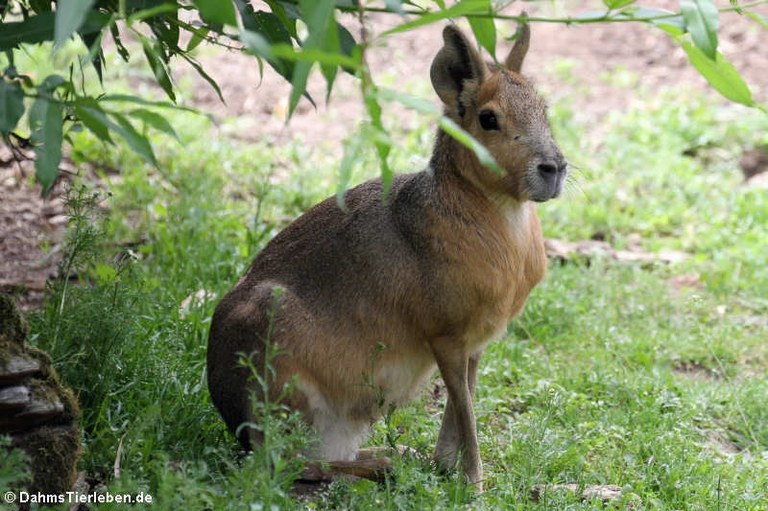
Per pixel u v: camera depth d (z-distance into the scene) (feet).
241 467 27.55
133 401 30.12
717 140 60.34
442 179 28.30
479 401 34.32
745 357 40.88
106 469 27.07
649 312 43.75
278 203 48.67
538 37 71.51
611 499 28.35
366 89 18.30
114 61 58.44
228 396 29.01
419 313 28.40
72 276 39.93
